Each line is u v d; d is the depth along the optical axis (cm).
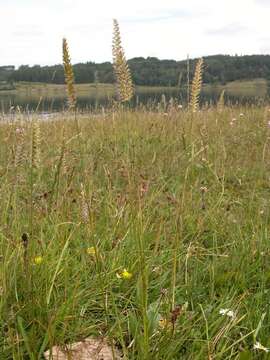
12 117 601
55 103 902
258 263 316
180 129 630
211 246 361
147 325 208
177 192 435
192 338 236
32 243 255
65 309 234
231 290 278
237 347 236
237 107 1117
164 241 326
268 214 388
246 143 670
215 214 390
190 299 275
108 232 329
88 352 221
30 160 279
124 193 377
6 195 339
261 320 229
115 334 236
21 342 223
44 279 257
